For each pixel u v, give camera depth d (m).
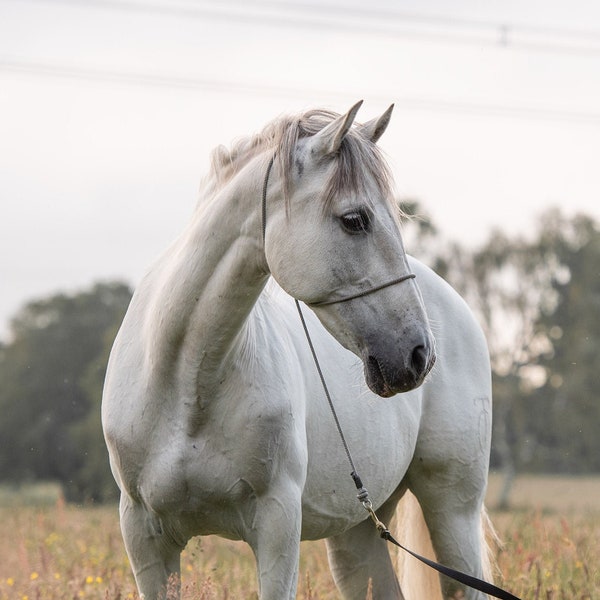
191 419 7.50
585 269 85.31
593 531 17.28
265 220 7.16
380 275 6.85
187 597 8.05
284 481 7.59
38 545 15.42
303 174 7.01
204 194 7.79
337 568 10.05
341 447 8.50
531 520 18.11
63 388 105.75
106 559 14.38
